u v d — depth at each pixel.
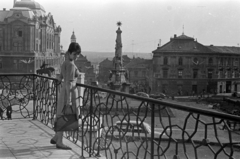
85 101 5.84
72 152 5.83
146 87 78.62
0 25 77.19
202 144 3.00
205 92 76.75
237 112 47.81
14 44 77.94
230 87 81.25
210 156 14.63
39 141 6.52
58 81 6.65
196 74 77.00
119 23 65.12
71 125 5.78
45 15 96.44
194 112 3.06
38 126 7.86
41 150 5.90
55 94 7.49
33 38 79.19
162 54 76.50
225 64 79.62
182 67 76.50
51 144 6.31
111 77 66.25
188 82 76.75
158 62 76.94
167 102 3.48
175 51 76.00
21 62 77.38
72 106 5.81
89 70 112.50
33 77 8.82
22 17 77.50
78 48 5.80
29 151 5.83
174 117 30.81
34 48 79.56
